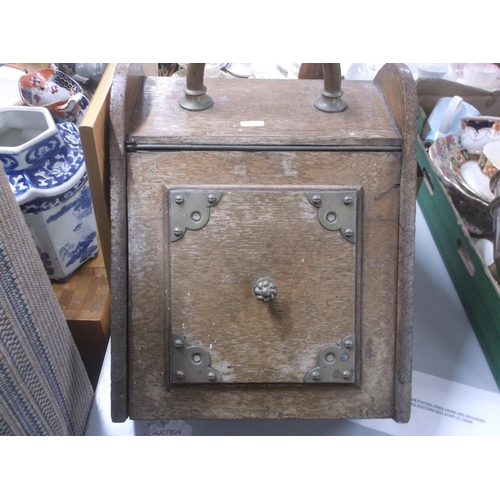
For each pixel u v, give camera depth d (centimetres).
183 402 59
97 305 79
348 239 59
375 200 59
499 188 80
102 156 58
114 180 57
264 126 60
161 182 58
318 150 59
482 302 76
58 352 60
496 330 72
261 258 58
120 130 57
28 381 52
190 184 58
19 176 67
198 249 58
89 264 86
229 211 58
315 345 59
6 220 48
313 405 59
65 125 75
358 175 59
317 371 59
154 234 58
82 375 68
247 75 107
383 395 60
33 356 53
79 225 78
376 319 59
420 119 104
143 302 58
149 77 68
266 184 59
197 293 58
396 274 59
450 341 79
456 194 90
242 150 59
